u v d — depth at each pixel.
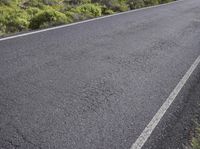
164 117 5.06
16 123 4.28
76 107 4.96
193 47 9.88
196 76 7.27
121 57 7.86
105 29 10.86
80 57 7.41
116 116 4.86
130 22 12.95
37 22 10.91
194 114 5.34
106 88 5.87
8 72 5.95
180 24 13.80
